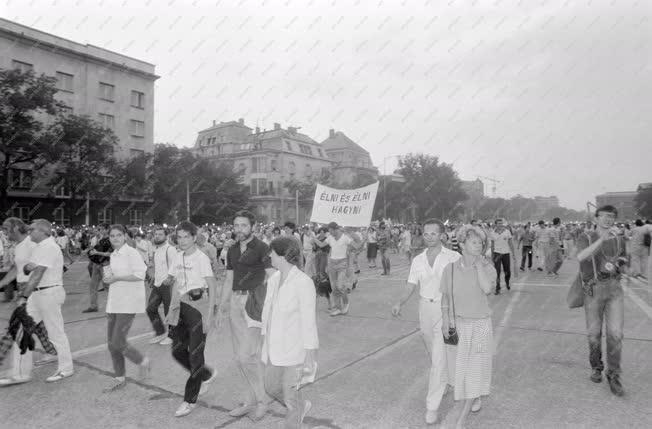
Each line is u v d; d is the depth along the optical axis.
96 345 6.14
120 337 4.45
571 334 6.50
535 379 4.66
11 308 8.90
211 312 4.14
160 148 34.38
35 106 25.61
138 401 4.20
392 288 11.71
